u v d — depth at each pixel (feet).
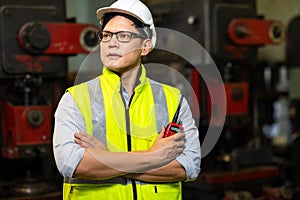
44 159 10.93
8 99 9.95
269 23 11.60
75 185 6.12
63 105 6.05
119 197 6.06
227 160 11.78
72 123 5.98
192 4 11.45
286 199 11.62
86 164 5.80
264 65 14.19
